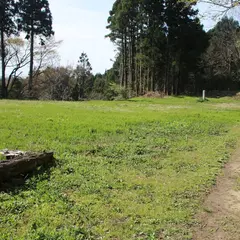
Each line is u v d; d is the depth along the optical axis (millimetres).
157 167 8391
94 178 7148
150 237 4711
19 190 6082
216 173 8062
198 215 5637
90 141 10672
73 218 5160
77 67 54688
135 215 5438
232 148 10883
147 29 42812
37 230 4605
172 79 45344
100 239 4617
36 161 7293
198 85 50156
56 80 43625
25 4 39125
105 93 46594
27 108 18938
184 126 14242
